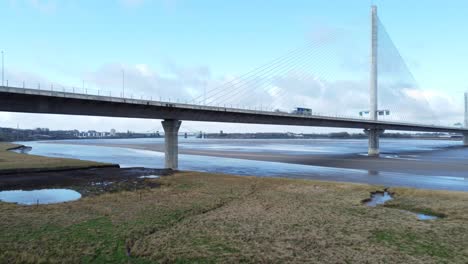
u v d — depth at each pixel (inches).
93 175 1219.2
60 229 522.9
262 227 537.3
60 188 942.4
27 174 1243.8
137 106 1706.4
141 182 1035.3
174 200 748.6
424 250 437.4
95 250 435.2
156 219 581.6
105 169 1429.6
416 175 1432.1
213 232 510.9
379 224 554.3
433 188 1071.0
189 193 839.1
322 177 1370.6
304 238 483.5
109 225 545.3
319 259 407.5
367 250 436.8
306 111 2913.4
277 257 413.4
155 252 428.5
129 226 538.6
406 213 633.6
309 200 752.3
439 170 1631.4
